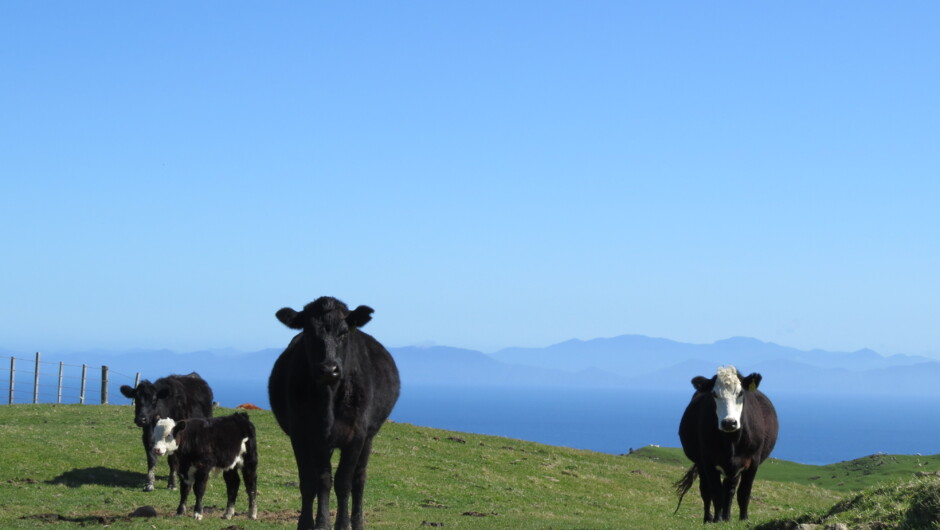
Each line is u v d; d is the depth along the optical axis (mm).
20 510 19297
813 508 15766
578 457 40188
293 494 24844
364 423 14867
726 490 19438
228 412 39750
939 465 45219
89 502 20875
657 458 49969
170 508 20609
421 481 29156
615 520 22516
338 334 13922
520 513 24297
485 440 41188
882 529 12617
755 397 20266
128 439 30922
